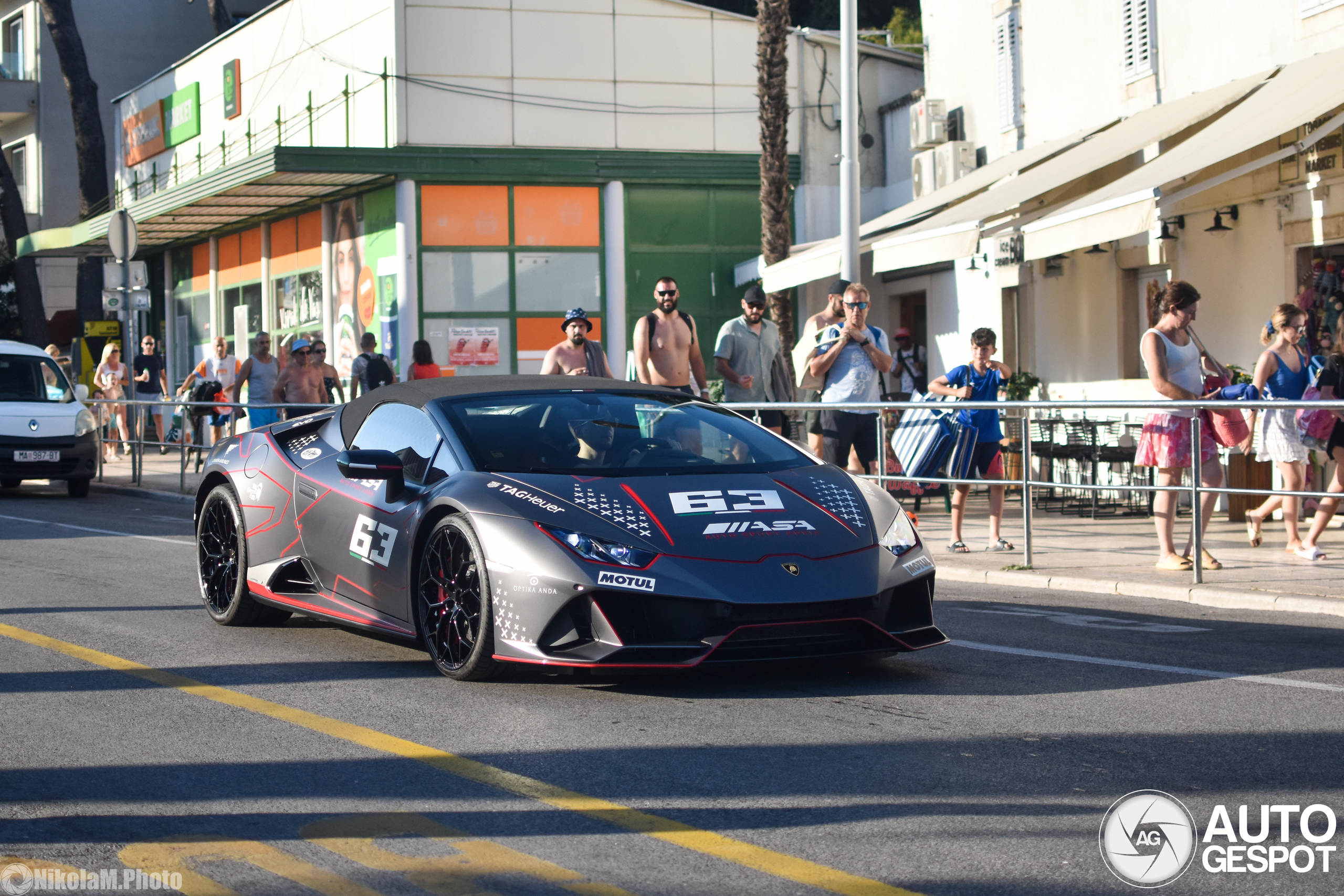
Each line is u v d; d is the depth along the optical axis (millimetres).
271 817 3916
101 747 4668
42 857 3590
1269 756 4438
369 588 6105
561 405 6289
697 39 21016
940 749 4562
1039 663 6008
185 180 27938
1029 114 16906
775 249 18469
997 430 9852
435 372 16531
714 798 4047
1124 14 14945
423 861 3545
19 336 37344
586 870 3465
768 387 11617
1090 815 3863
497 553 5340
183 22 39406
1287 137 12523
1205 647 6398
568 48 20562
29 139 38531
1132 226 10672
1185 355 8992
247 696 5395
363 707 5199
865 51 21234
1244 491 8359
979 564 9445
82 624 7039
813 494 5699
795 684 5555
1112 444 9047
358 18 21125
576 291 20719
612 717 5020
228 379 23156
